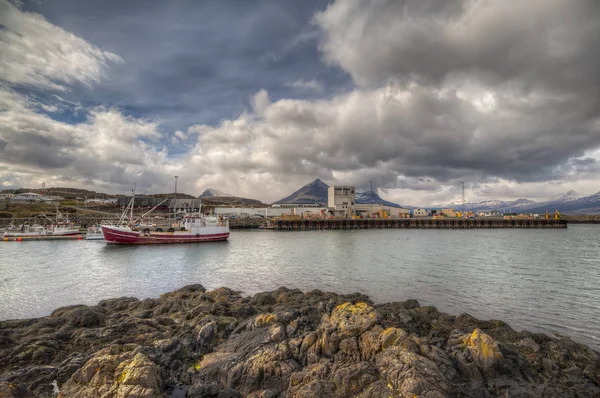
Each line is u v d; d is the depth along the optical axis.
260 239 89.56
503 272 38.50
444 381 10.66
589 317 22.38
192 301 22.94
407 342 12.59
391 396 10.01
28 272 38.84
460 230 135.38
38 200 155.88
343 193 163.12
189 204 181.25
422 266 42.75
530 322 21.42
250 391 11.42
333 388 10.82
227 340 15.22
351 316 15.09
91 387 10.34
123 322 16.92
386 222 147.75
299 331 14.82
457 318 19.53
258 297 24.09
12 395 9.95
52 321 16.78
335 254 55.78
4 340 14.24
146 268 42.06
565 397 11.27
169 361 12.87
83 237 87.38
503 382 11.80
